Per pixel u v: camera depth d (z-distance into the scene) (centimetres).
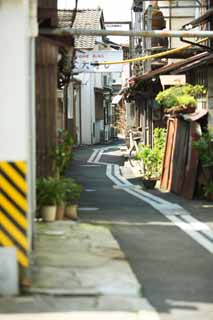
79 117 4609
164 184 2119
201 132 1798
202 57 1830
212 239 1094
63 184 1150
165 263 888
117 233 1119
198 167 1758
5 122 725
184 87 1964
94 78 4853
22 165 700
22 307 658
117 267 818
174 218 1353
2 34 720
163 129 2373
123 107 5578
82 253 887
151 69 2542
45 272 777
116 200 1731
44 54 1195
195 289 755
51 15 1157
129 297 707
